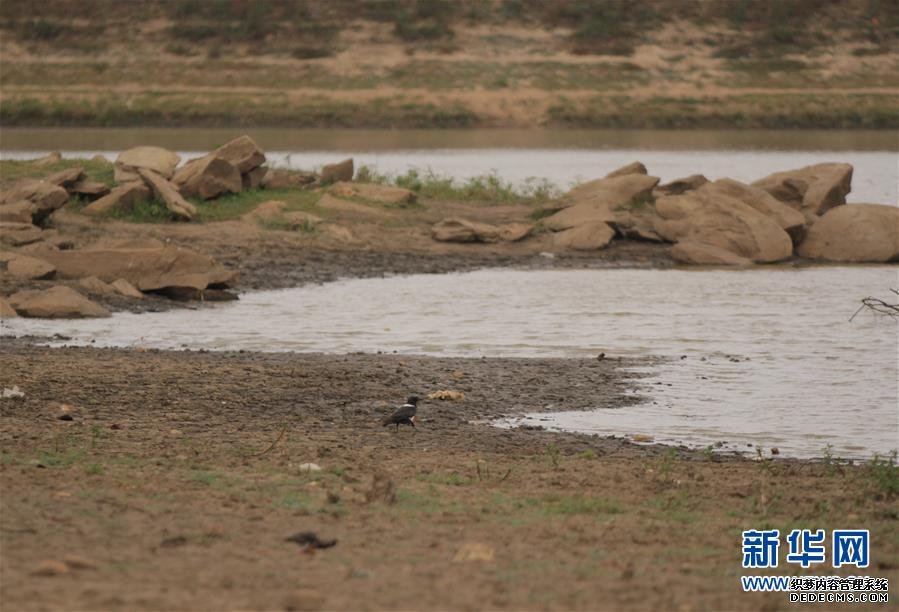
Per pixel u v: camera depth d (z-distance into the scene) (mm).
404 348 57344
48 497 27891
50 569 21750
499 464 35500
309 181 102812
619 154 185500
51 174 95875
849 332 62656
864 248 90812
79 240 80500
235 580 21844
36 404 42000
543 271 84000
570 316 66938
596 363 53812
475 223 93625
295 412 42844
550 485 32750
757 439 41062
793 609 21750
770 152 192000
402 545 25219
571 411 44750
